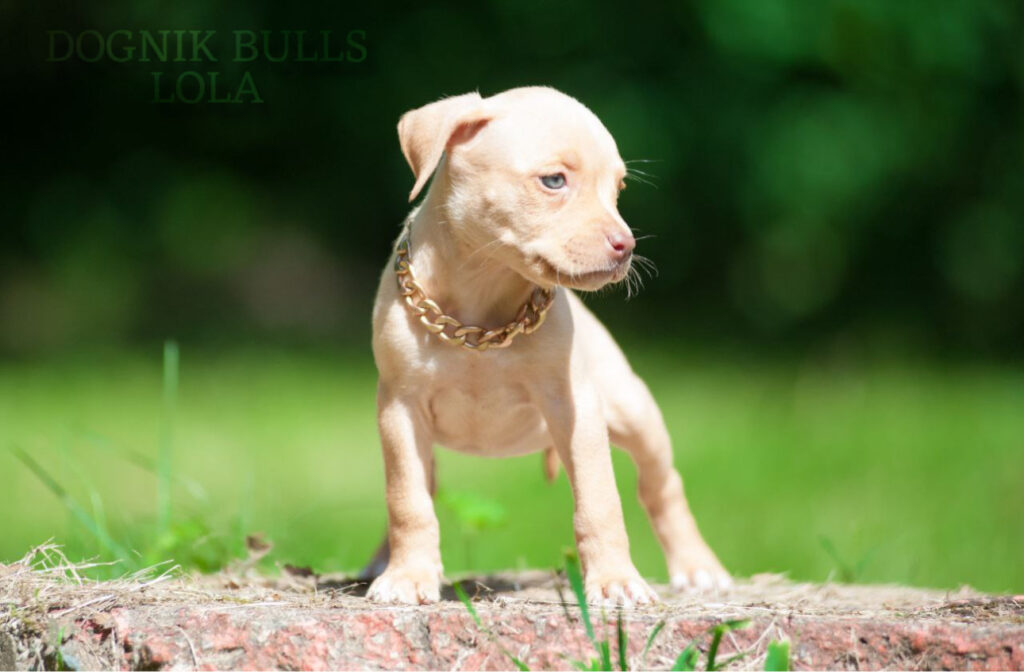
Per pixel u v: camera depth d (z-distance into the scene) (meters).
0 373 16.52
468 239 5.11
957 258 20.25
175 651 4.31
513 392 5.34
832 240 19.92
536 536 9.59
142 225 20.45
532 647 4.38
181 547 6.59
